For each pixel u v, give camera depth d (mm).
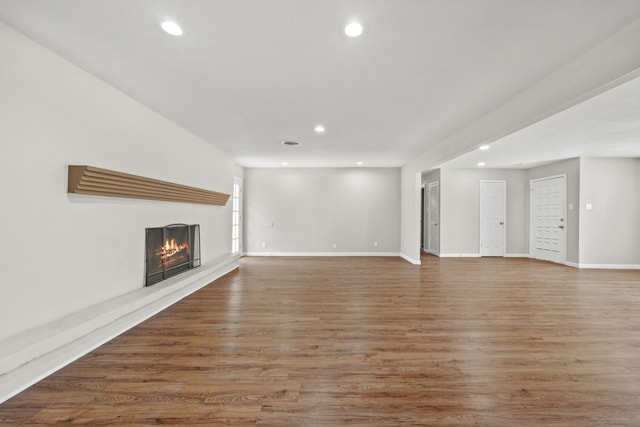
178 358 2279
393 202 7816
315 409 1702
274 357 2307
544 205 7207
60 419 1599
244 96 3078
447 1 1678
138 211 3293
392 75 2600
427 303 3723
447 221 7746
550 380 2006
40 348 1932
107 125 2801
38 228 2133
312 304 3662
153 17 1838
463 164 7160
